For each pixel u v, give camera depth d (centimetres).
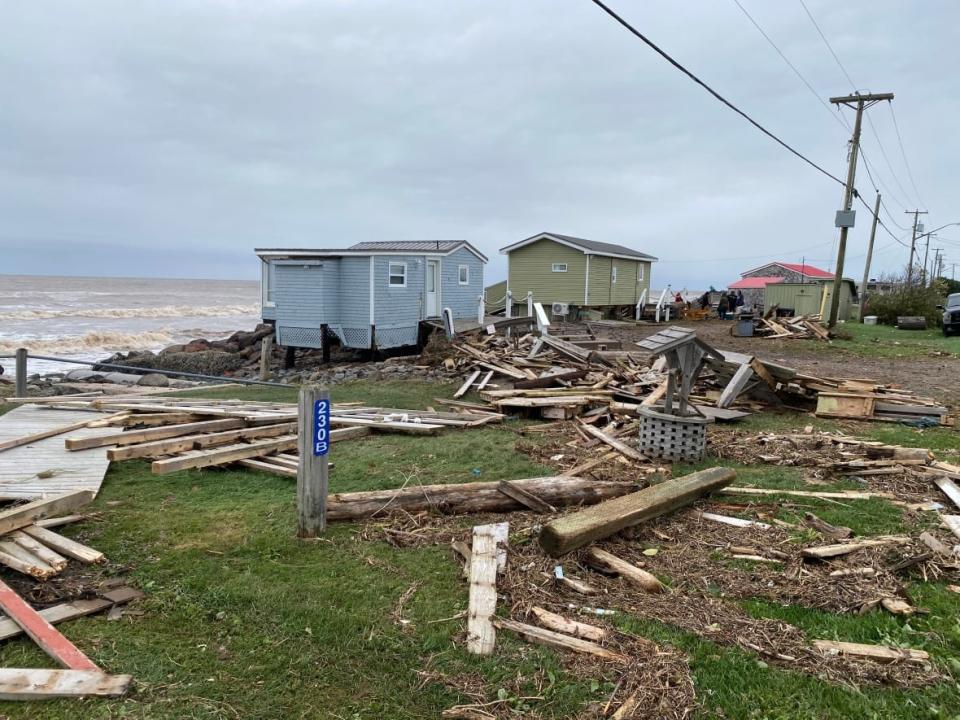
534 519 495
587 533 415
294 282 1944
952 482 590
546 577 391
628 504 464
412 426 820
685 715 272
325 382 1493
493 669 305
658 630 337
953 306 2392
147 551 438
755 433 819
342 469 651
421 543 454
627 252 3566
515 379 1247
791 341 2222
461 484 534
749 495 557
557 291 3166
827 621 351
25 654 308
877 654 314
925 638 335
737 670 304
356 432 804
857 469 636
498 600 367
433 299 2191
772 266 6431
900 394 993
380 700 286
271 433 757
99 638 327
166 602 367
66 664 296
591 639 326
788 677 299
